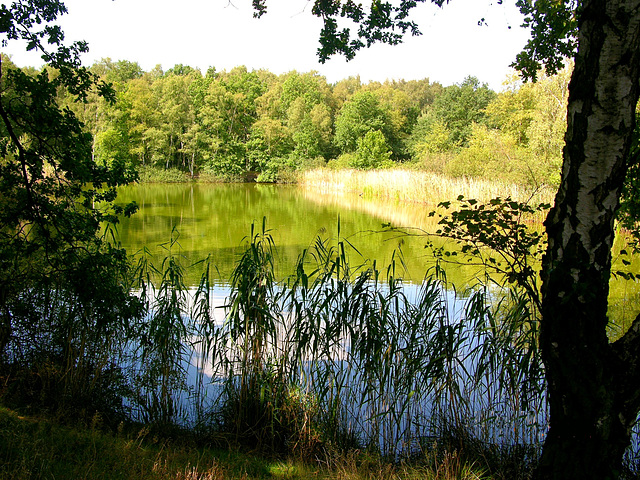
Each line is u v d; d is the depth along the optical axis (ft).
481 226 12.57
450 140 147.43
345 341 19.90
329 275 18.75
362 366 17.88
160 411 16.76
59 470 10.07
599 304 8.84
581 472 8.74
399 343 18.80
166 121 159.22
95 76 19.53
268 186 139.33
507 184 67.77
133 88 151.12
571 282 8.78
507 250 12.54
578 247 8.73
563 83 65.92
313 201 95.61
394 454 14.78
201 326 20.44
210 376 19.76
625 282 34.76
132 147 146.10
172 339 19.07
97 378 17.69
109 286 17.99
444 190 85.20
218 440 15.11
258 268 17.71
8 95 18.20
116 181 19.47
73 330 18.85
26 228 25.02
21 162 17.37
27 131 17.88
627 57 8.03
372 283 32.83
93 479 9.89
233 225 62.03
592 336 8.79
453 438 15.35
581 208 8.63
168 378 18.26
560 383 9.02
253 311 17.08
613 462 8.85
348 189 117.39
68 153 18.42
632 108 8.25
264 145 163.43
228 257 41.73
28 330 19.02
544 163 64.49
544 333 9.44
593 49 8.27
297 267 17.81
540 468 9.34
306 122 161.99
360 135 166.61
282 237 53.47
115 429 14.79
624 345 8.91
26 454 10.34
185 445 14.17
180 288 20.74
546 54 16.63
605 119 8.26
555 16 15.60
